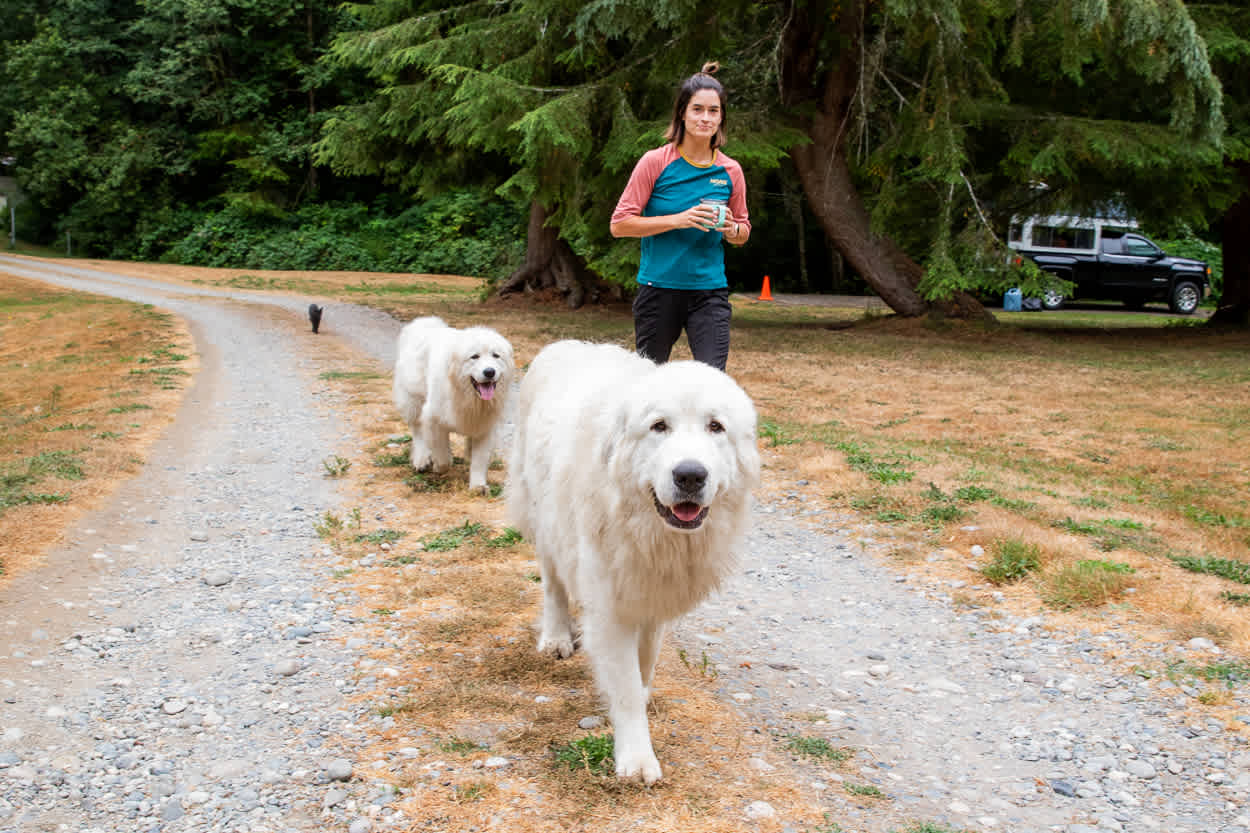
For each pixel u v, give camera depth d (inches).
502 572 188.2
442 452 261.0
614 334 617.0
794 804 111.3
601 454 110.1
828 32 638.5
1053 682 147.1
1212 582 179.8
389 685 138.4
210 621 161.6
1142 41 516.1
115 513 219.8
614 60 647.1
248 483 256.1
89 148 1636.3
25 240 1792.6
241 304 856.3
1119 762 123.9
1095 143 541.6
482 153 791.7
